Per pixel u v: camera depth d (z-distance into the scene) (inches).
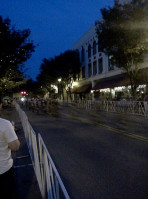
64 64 1855.3
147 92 898.1
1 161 101.4
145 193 162.1
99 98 1360.7
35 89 3531.0
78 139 358.9
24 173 209.9
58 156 264.4
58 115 804.6
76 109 1120.2
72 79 1987.0
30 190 173.3
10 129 102.1
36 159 189.8
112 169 213.6
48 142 344.5
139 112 718.5
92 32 1624.0
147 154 258.7
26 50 840.3
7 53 801.6
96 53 1578.5
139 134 383.2
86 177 196.1
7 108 1462.8
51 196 125.5
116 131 421.1
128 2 807.1
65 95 2314.2
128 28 770.2
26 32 811.4
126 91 1054.4
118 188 172.2
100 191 168.1
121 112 832.3
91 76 1647.4
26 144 331.0
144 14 749.3
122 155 258.7
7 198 101.9
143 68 1021.2
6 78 1042.1
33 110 1010.7
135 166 219.8
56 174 101.2
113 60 933.2
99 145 311.7
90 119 642.2
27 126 311.4
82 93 1850.4
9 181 103.0
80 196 161.3
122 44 804.6
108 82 1349.7
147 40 761.0
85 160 244.7
